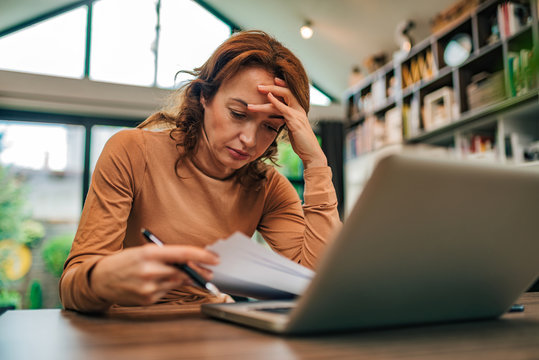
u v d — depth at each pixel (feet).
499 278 1.70
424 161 1.25
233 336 1.51
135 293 1.68
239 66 2.91
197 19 17.44
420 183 1.27
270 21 16.62
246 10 16.71
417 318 1.66
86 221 2.65
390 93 14.21
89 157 15.53
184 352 1.26
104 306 1.98
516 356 1.21
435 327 1.69
